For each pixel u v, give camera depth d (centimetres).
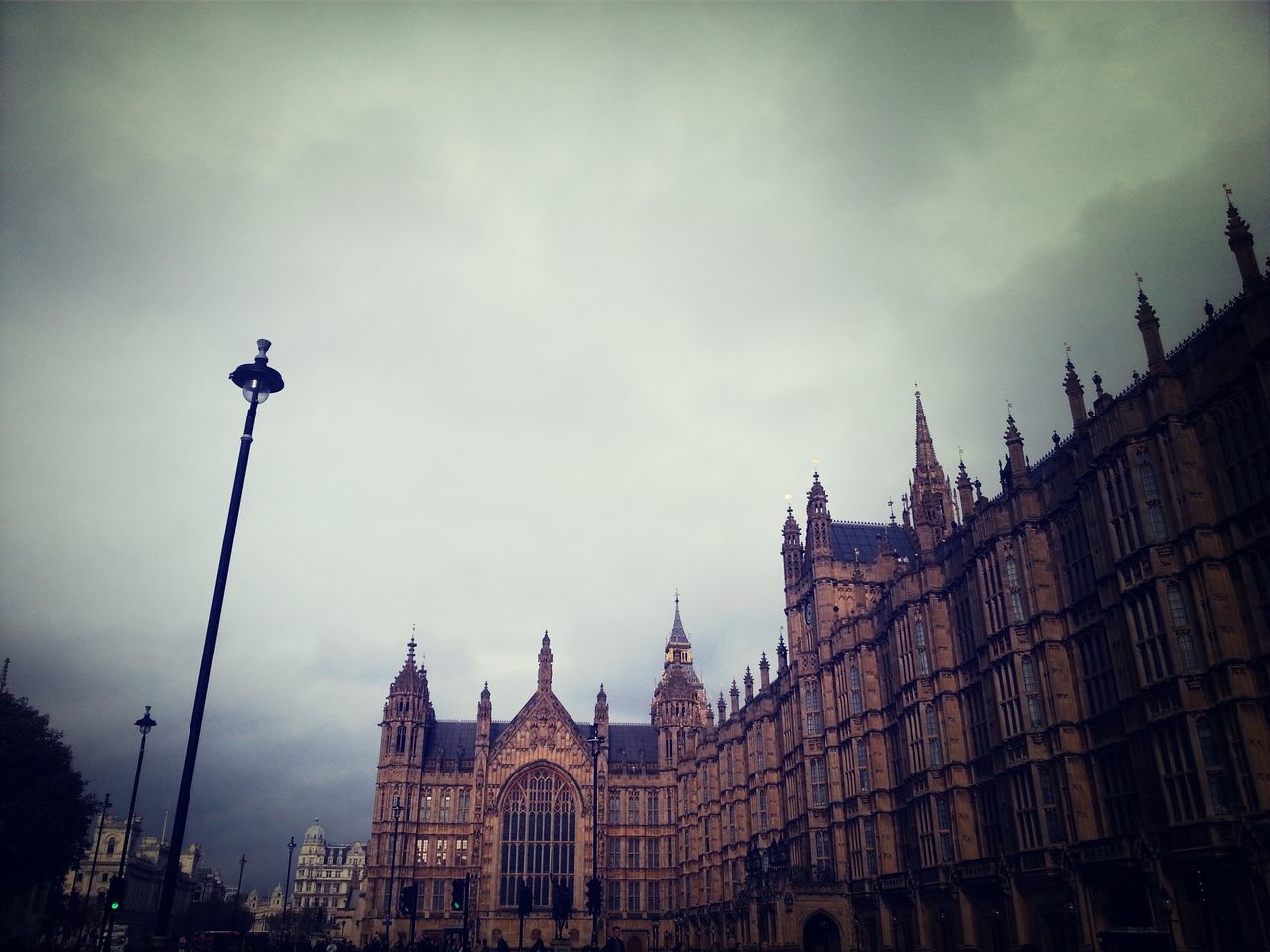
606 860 12400
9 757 6600
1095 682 4778
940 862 6003
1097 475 4600
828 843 7800
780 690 9244
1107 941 4019
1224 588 3888
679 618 19200
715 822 10950
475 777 12344
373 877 11825
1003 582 5456
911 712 6556
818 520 8606
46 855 6875
